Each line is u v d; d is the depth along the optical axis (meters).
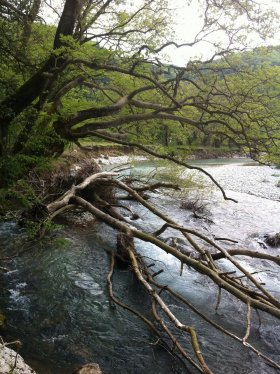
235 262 9.04
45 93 10.64
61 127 10.98
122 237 10.78
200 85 10.63
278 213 20.62
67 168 17.69
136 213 17.03
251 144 10.66
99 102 12.50
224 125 11.31
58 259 10.95
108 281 8.46
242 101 10.29
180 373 6.39
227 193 26.58
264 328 8.23
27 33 10.14
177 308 8.78
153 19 10.30
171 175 18.58
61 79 10.58
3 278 9.31
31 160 10.17
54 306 8.27
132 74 9.10
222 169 41.97
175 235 14.58
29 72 10.66
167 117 10.77
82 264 10.82
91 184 14.91
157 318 6.85
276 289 10.37
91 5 11.05
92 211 10.90
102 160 38.84
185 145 13.38
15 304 8.14
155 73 9.88
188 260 8.46
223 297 9.59
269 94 10.19
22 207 12.37
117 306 8.61
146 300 9.04
